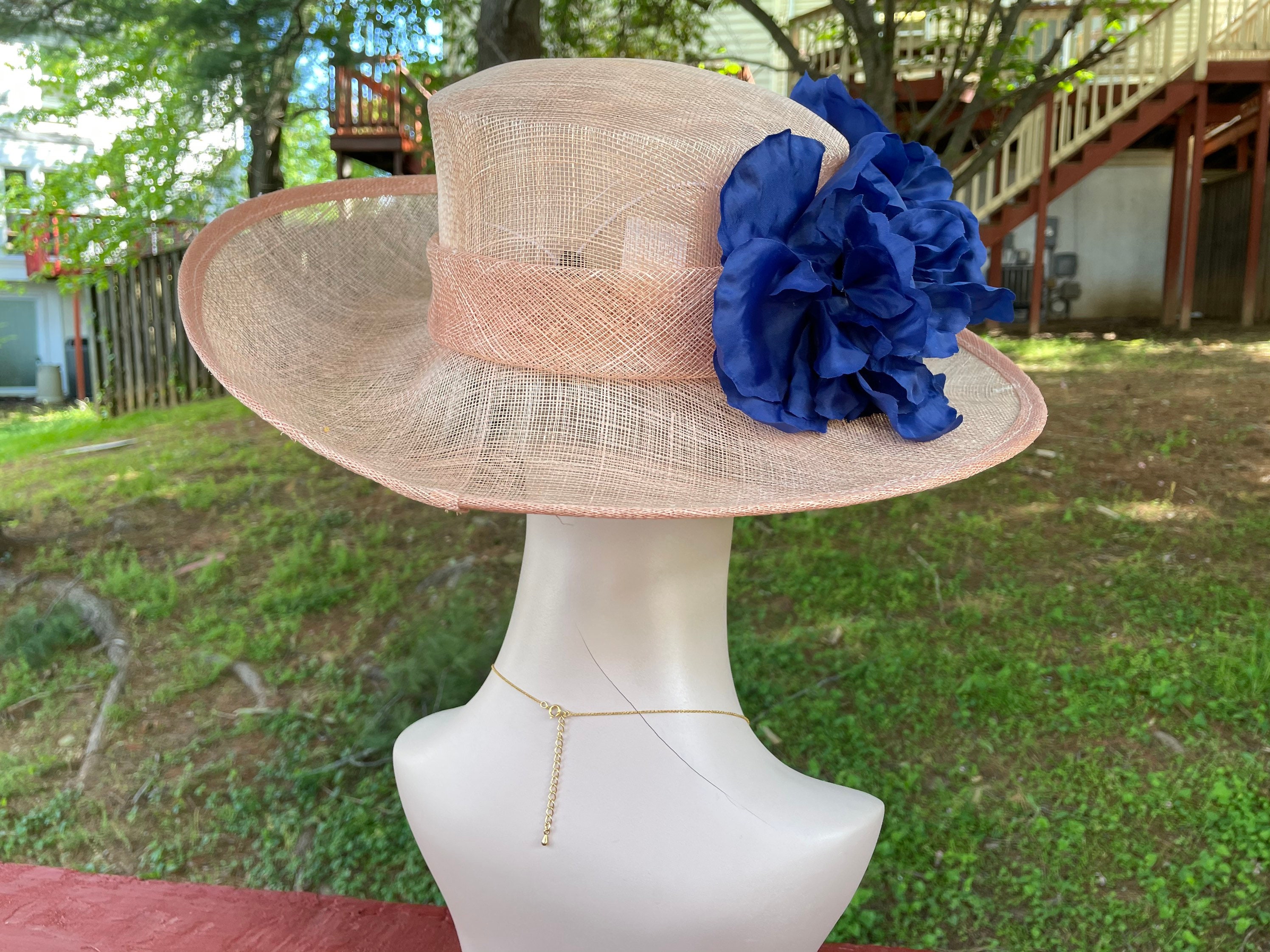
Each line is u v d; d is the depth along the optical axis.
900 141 1.13
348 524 5.61
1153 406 6.80
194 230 9.64
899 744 3.45
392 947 1.65
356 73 5.31
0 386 16.91
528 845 1.19
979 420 1.31
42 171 13.21
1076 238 12.68
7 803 3.49
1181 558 4.58
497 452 1.10
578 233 1.10
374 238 1.66
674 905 1.15
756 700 3.70
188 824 3.34
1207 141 12.32
